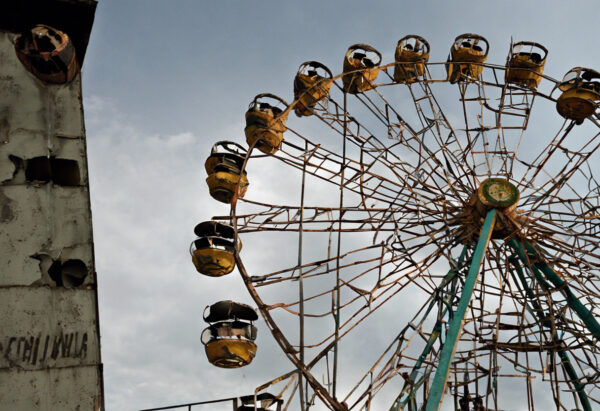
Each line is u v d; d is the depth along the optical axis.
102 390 15.78
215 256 28.77
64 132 18.33
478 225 26.62
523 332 25.98
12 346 15.61
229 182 29.97
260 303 24.61
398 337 25.11
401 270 25.92
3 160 17.61
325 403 23.14
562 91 28.47
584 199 27.11
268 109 30.28
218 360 26.27
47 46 18.42
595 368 26.20
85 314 16.36
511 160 28.31
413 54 30.58
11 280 16.30
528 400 26.14
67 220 17.30
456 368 28.22
